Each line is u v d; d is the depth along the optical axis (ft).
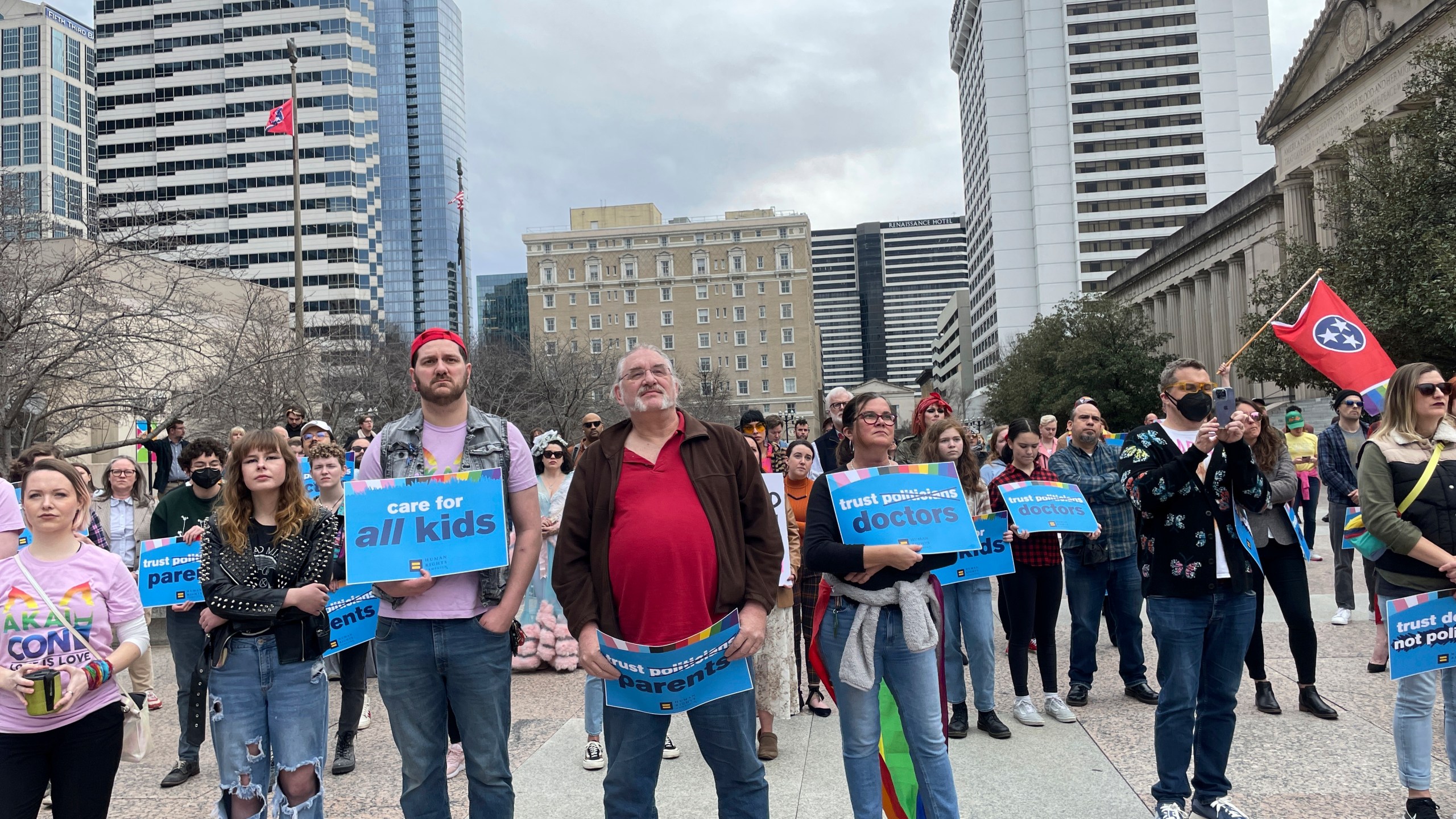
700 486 10.91
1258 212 165.17
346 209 331.98
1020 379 177.78
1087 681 20.71
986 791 15.40
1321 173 134.62
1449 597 12.98
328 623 13.02
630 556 10.62
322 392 77.61
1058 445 31.27
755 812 10.91
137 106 340.39
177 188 335.88
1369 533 13.58
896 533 12.10
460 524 11.28
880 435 12.93
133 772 17.98
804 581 20.72
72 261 37.60
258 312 56.90
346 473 27.96
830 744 18.31
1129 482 13.82
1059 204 341.00
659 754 10.93
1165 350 214.90
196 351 44.34
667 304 369.71
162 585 17.70
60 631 11.72
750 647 10.63
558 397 123.03
